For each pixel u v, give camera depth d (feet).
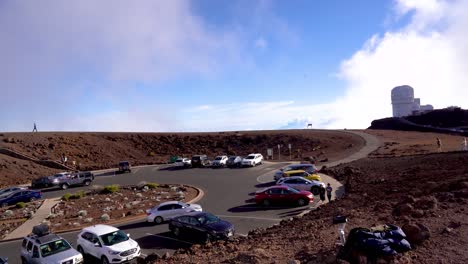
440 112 392.68
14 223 92.99
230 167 195.31
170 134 313.94
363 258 33.17
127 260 54.34
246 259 38.96
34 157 228.22
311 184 104.99
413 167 122.31
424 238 37.81
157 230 75.61
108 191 134.21
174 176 173.06
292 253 40.22
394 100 537.65
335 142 258.78
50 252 53.52
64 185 157.58
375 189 92.32
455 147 183.32
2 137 248.32
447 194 58.70
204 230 63.26
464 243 36.47
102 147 273.95
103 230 58.23
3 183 180.04
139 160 259.39
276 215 82.53
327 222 54.65
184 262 43.75
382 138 262.06
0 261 51.93
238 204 99.04
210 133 319.47
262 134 299.58
